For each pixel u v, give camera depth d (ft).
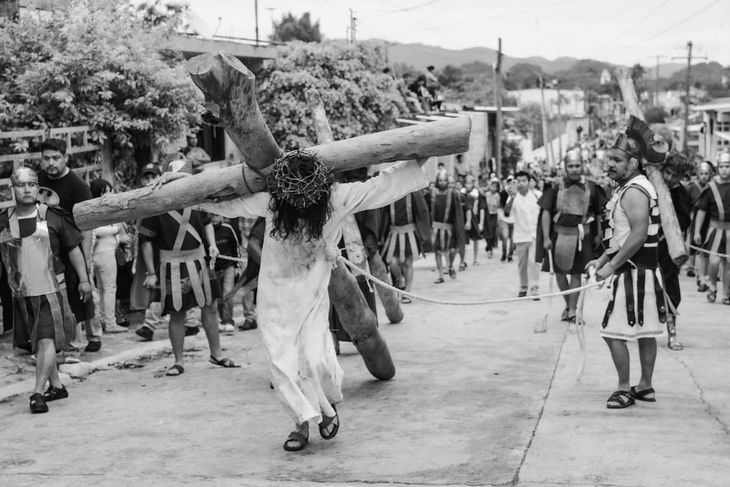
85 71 39.93
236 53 66.28
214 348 29.63
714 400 23.63
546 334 34.58
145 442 21.07
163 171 29.50
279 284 19.98
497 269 62.75
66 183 30.19
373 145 20.17
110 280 35.22
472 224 65.26
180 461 19.57
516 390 25.34
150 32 47.50
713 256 42.70
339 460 19.31
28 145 38.11
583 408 22.99
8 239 24.41
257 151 20.13
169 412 23.82
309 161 19.38
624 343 22.95
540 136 310.45
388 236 44.73
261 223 27.94
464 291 50.34
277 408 24.08
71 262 26.37
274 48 71.92
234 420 22.91
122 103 41.68
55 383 25.45
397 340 33.99
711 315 39.06
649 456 18.63
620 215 22.71
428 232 44.88
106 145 40.75
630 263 22.75
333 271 23.06
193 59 18.70
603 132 274.36
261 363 30.30
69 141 37.81
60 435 21.81
